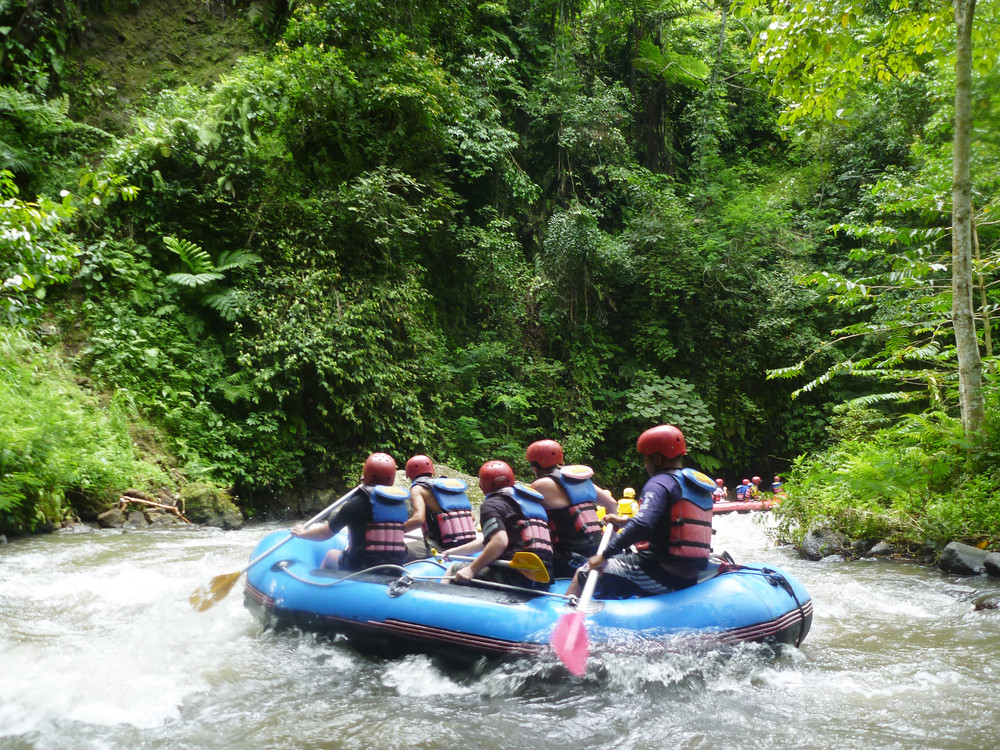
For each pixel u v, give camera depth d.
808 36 8.63
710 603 3.74
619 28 20.30
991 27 8.46
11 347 9.91
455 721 3.20
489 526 4.00
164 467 10.57
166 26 14.98
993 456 7.43
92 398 10.60
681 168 21.44
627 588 4.00
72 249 8.68
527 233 17.78
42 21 13.22
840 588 5.83
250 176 12.70
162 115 12.90
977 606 5.11
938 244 15.73
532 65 18.94
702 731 3.07
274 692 3.54
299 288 12.20
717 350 17.97
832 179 20.56
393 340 13.23
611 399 16.81
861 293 9.88
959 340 7.94
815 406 18.34
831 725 3.12
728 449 17.84
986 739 2.96
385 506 4.46
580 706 3.37
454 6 16.16
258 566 4.74
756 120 23.50
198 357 11.71
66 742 2.96
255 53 15.33
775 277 18.50
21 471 8.44
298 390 11.81
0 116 12.24
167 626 4.61
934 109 17.45
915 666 3.88
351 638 4.02
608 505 4.54
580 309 17.06
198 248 11.87
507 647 3.62
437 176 15.01
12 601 5.20
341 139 13.87
